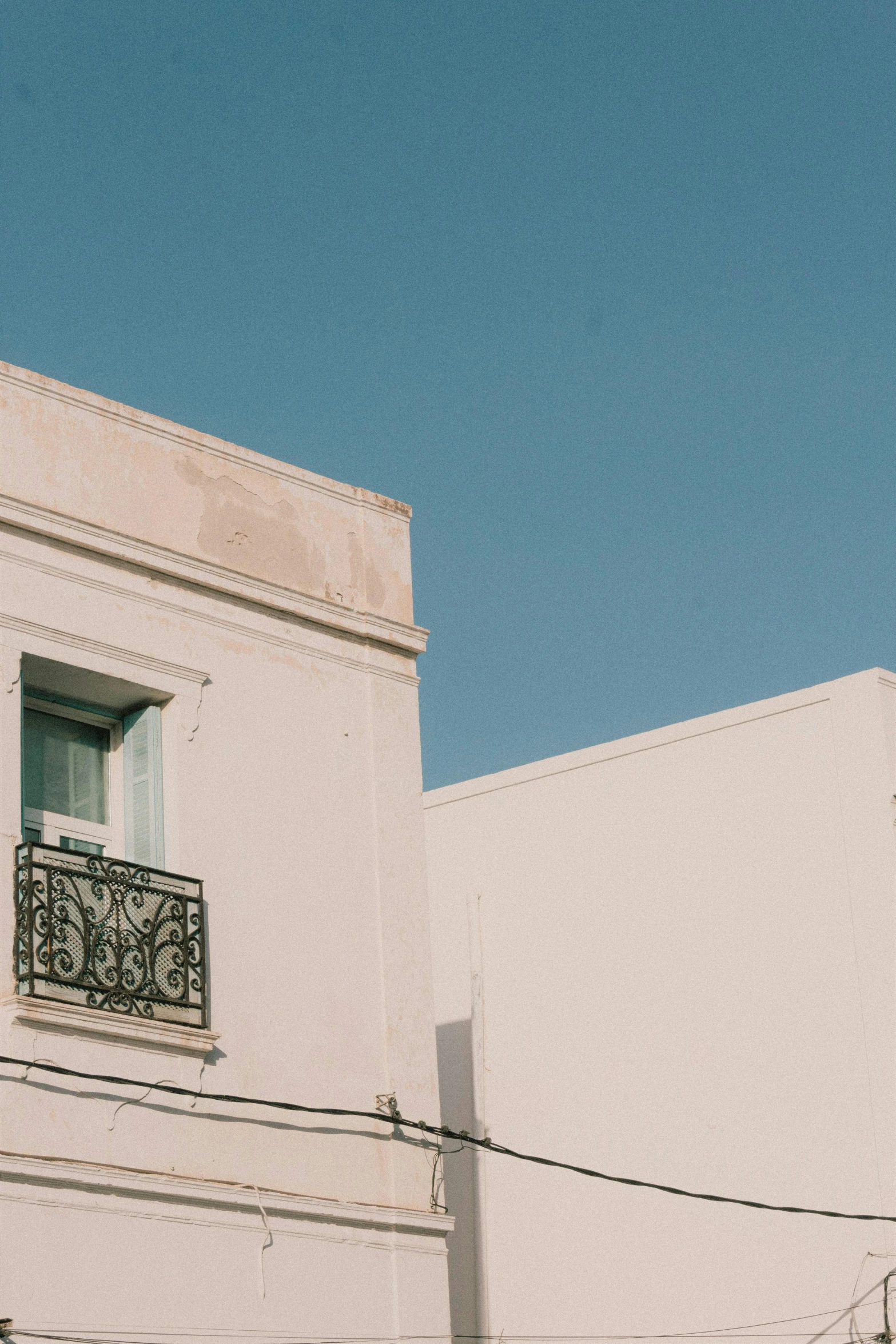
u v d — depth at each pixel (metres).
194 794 14.21
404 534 16.59
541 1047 19.39
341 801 15.26
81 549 14.02
